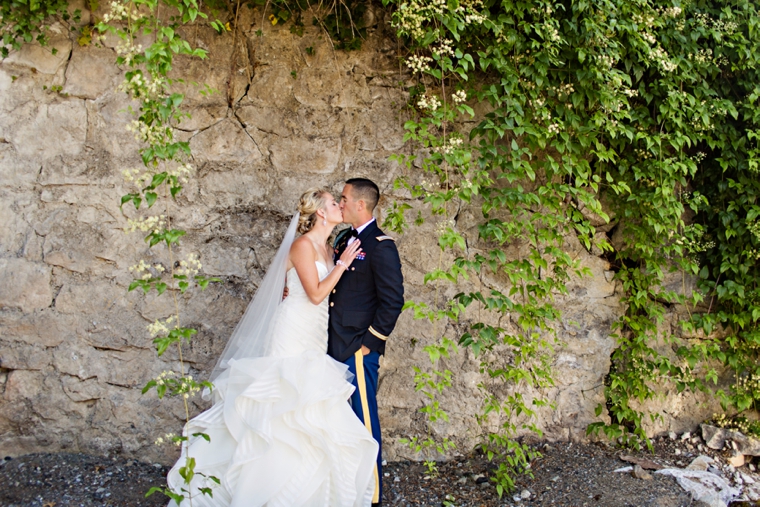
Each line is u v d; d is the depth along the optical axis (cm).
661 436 399
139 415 335
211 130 345
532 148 360
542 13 324
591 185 344
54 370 326
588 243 350
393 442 362
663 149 374
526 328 337
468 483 339
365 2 354
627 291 396
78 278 329
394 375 364
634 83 373
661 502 314
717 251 394
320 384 274
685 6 361
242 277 349
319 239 303
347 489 275
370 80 362
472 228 371
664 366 375
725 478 359
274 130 354
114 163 332
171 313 338
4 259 320
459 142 313
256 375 276
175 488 271
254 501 261
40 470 310
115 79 331
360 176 362
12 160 320
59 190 327
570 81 344
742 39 365
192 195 342
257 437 268
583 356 391
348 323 297
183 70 339
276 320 293
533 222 374
